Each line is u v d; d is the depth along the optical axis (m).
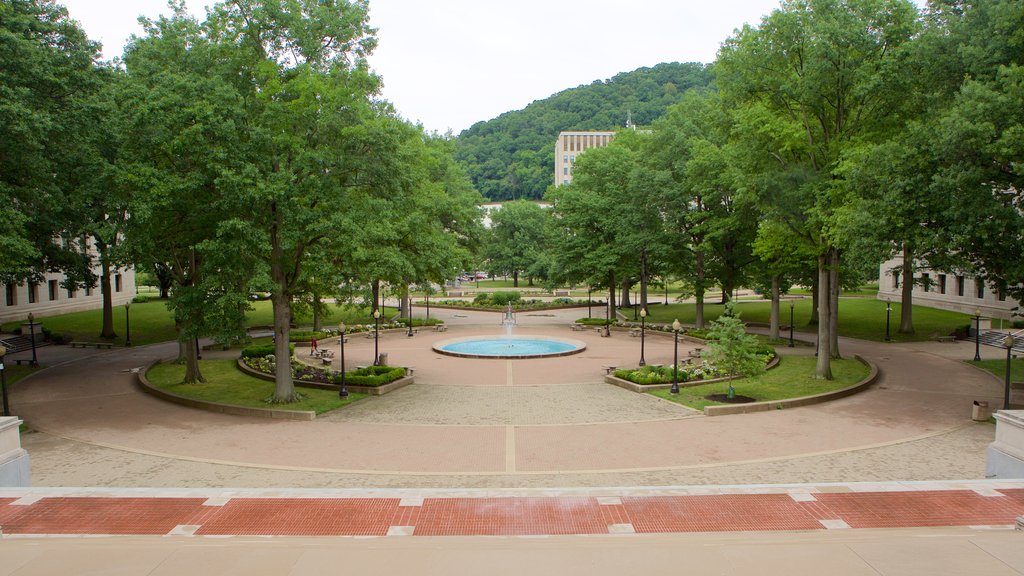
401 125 25.34
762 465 14.53
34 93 20.25
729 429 18.02
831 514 10.09
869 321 43.69
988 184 17.22
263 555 7.87
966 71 18.45
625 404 21.53
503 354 32.78
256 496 11.07
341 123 20.48
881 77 20.97
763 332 42.50
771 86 25.62
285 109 19.34
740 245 40.12
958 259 18.52
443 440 17.05
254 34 20.47
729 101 28.06
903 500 10.66
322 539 8.89
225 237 19.00
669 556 7.80
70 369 29.73
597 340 39.50
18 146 19.17
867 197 19.98
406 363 30.95
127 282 56.56
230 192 18.08
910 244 19.06
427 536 9.08
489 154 184.25
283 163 20.50
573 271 47.00
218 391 23.86
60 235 27.38
